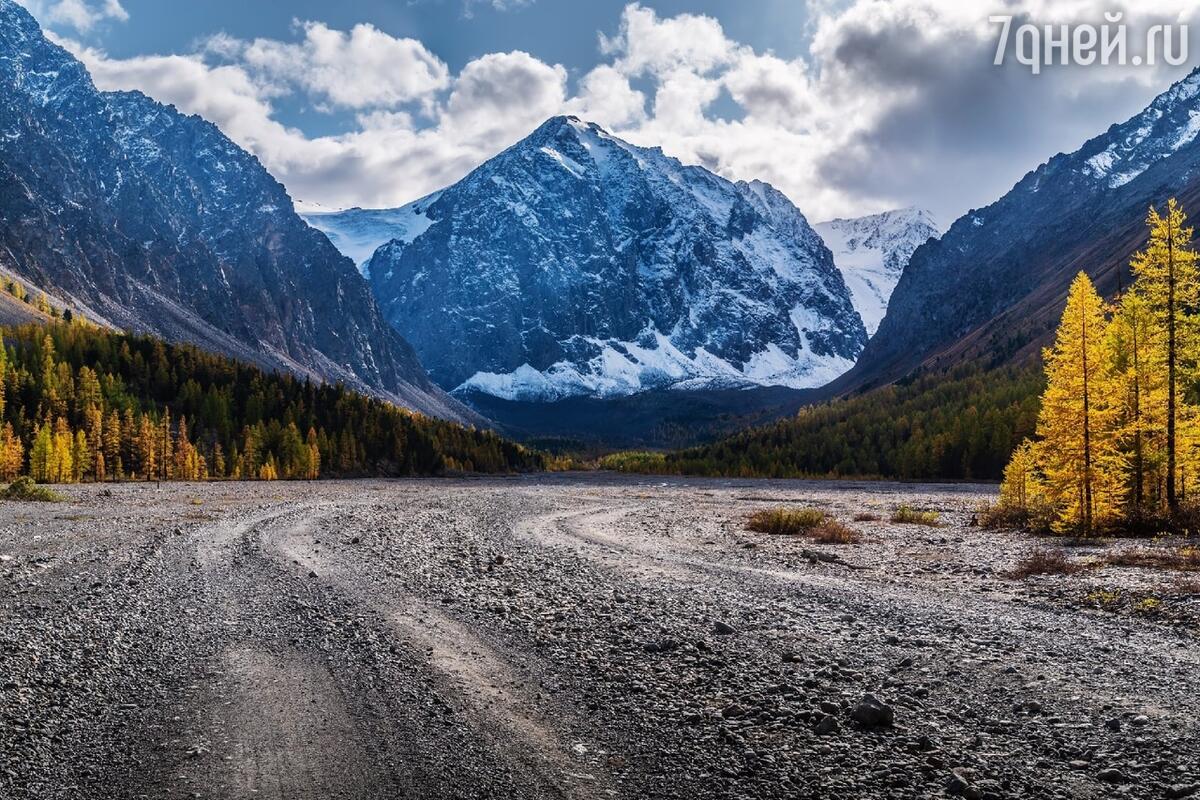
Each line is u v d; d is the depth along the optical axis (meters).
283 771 7.81
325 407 164.75
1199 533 32.28
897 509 59.19
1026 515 39.84
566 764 7.98
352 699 9.98
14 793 7.26
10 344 143.12
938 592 18.02
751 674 11.02
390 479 139.88
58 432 98.62
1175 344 35.62
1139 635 13.35
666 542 31.30
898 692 10.22
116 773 7.76
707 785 7.48
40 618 14.41
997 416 135.00
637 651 12.32
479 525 38.75
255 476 123.25
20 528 31.61
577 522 42.81
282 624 14.22
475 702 9.86
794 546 29.34
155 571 20.45
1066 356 34.53
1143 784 7.40
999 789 7.35
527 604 16.36
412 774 7.75
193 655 12.05
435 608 15.82
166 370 152.12
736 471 179.00
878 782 7.51
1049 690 10.21
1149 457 36.44
